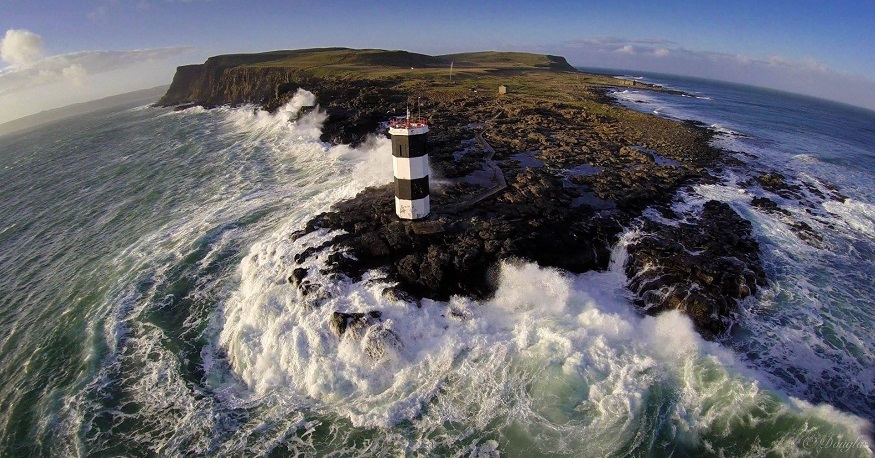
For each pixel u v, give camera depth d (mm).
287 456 13031
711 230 23500
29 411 15484
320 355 16047
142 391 15734
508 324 17141
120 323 19188
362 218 23688
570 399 13859
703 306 17312
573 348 15445
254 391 15641
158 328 18750
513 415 13570
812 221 26359
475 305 18172
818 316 18250
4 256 29594
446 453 12680
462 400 14195
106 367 16891
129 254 25500
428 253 19875
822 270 21453
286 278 19594
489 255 19750
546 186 27344
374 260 20312
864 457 11789
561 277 19172
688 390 13922
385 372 15445
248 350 16891
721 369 14547
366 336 15945
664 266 19969
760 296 19297
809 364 15883
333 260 19938
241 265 22266
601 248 21953
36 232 32906
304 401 14945
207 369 16719
